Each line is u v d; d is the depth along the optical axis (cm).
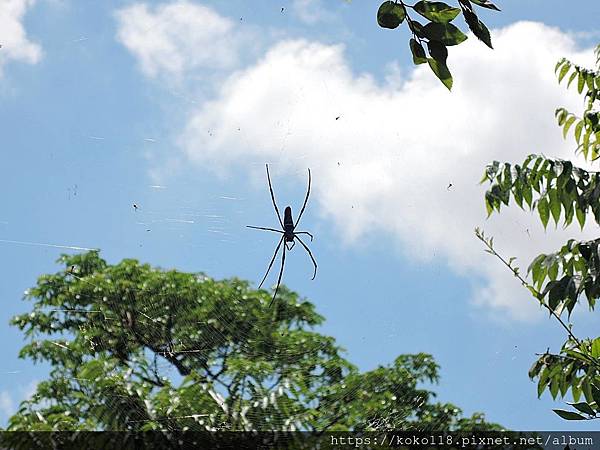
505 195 304
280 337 1018
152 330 1052
